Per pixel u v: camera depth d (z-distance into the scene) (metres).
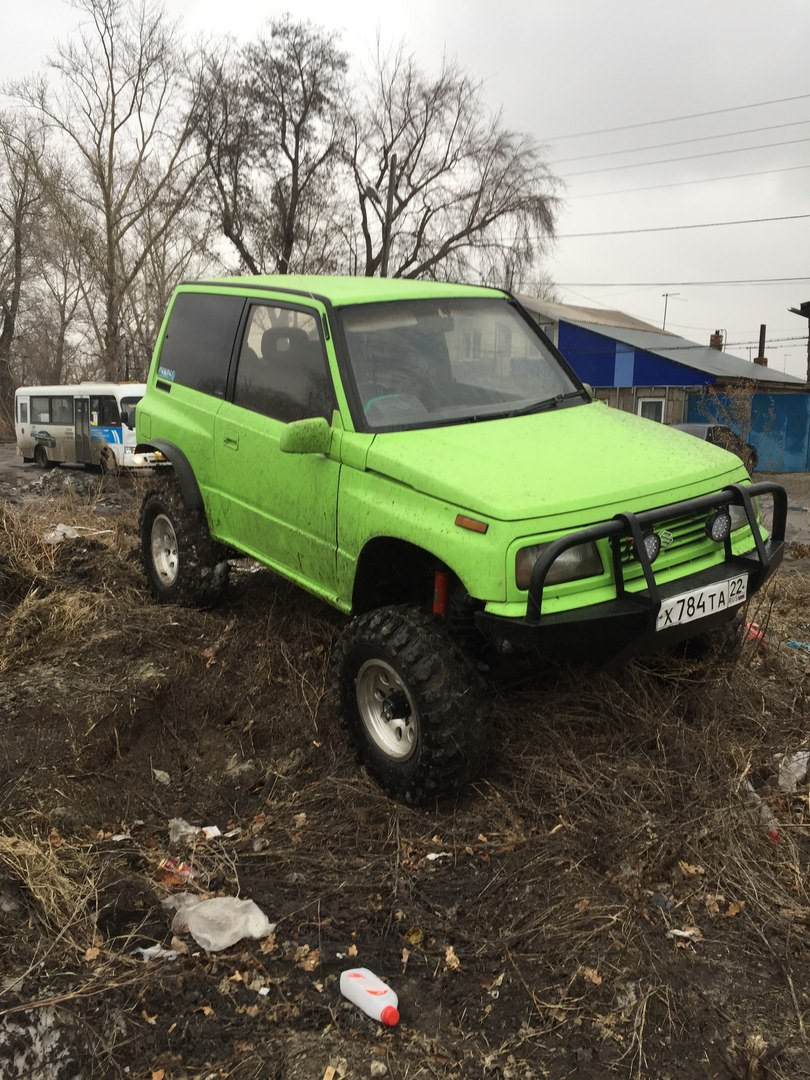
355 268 42.09
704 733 4.05
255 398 4.85
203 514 5.46
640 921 3.06
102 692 4.56
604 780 3.78
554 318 35.41
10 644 5.26
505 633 3.31
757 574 3.81
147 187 36.97
